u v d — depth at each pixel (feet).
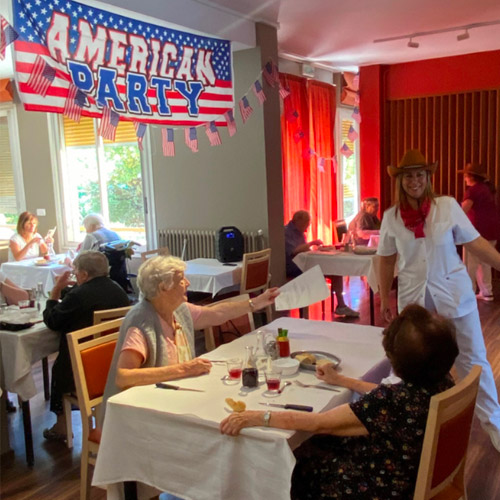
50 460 9.49
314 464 5.64
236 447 5.44
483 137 22.03
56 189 23.40
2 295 11.35
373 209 20.29
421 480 4.90
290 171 22.33
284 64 21.74
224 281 15.11
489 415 8.86
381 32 18.17
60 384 9.56
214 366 7.18
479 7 15.61
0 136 24.31
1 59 8.94
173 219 19.69
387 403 5.12
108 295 9.55
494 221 18.85
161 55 13.30
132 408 5.99
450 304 8.52
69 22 10.94
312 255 16.39
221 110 15.30
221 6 14.76
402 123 23.91
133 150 21.91
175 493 5.89
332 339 8.13
